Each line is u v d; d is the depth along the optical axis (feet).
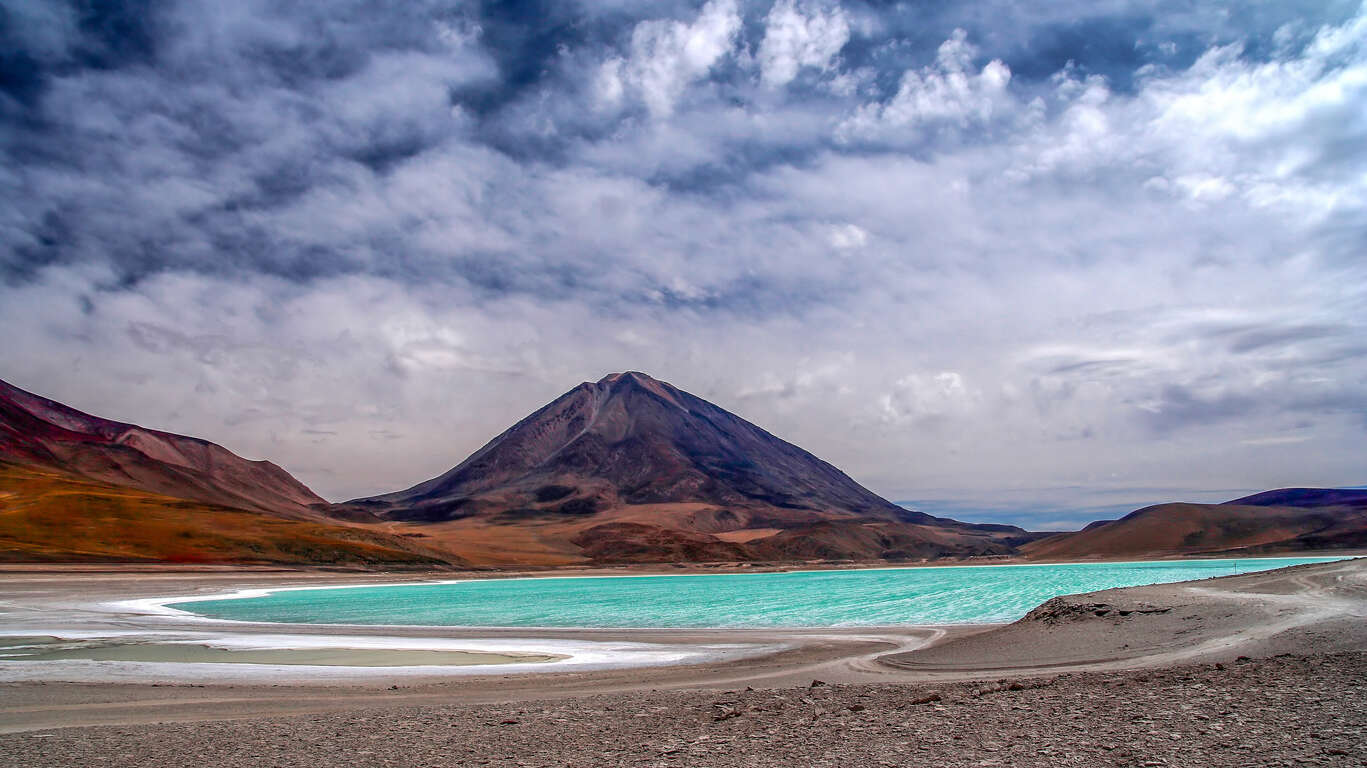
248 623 182.60
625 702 69.87
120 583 352.49
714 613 210.79
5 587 311.88
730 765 43.16
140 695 83.82
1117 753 39.83
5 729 64.44
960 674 87.92
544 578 529.86
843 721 54.08
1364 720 41.75
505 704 72.23
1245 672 61.82
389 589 384.47
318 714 69.21
